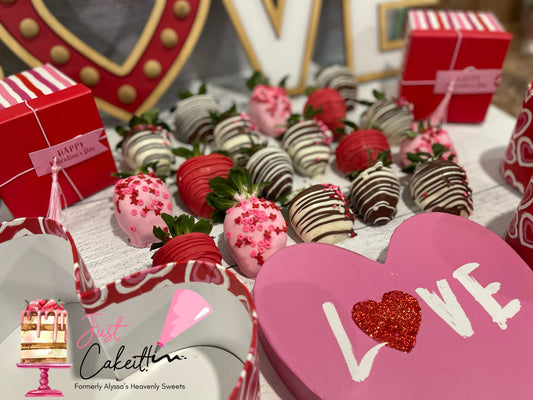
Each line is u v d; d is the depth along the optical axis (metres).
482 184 0.35
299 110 0.43
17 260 0.23
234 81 0.46
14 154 0.28
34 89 0.30
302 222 0.29
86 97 0.30
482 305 0.23
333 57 0.46
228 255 0.30
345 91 0.41
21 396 0.22
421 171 0.31
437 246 0.26
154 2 0.36
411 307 0.23
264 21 0.40
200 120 0.37
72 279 0.25
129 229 0.29
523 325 0.23
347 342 0.22
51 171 0.30
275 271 0.24
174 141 0.39
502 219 0.32
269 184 0.29
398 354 0.21
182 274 0.21
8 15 0.32
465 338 0.22
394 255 0.26
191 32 0.37
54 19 0.33
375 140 0.33
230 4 0.38
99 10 0.35
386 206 0.30
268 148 0.32
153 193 0.29
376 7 0.43
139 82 0.37
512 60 0.49
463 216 0.30
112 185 0.35
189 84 0.44
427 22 0.38
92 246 0.30
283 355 0.21
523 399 0.20
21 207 0.30
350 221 0.29
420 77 0.38
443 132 0.35
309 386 0.20
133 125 0.35
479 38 0.36
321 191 0.29
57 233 0.22
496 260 0.25
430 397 0.20
